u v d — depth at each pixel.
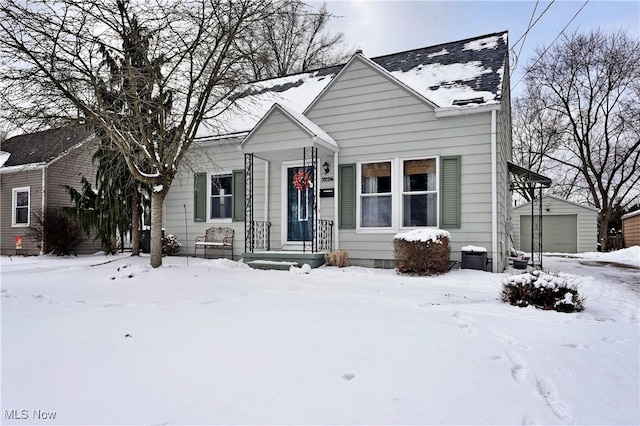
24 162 16.08
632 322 4.77
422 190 9.56
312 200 10.62
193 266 9.15
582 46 24.61
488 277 7.80
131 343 3.66
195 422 2.22
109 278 7.58
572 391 2.74
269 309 5.09
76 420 2.24
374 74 10.02
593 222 21.44
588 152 25.52
